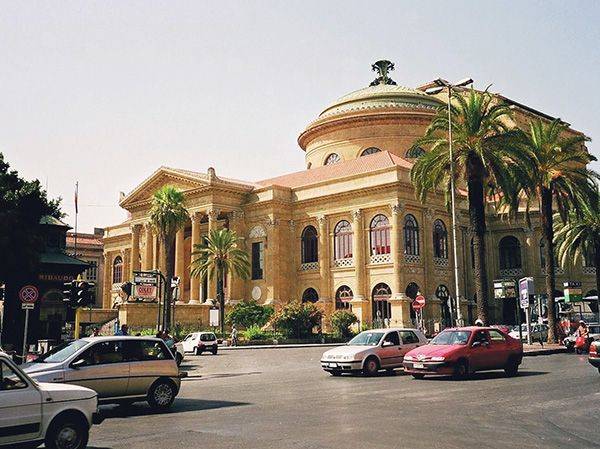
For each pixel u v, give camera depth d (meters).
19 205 32.19
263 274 58.81
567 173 38.69
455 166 34.44
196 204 60.88
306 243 58.88
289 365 29.22
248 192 61.41
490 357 20.42
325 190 57.12
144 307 50.78
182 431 11.10
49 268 40.69
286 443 9.70
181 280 62.97
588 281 57.88
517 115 66.31
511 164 33.59
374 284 52.53
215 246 53.38
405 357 20.62
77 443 9.34
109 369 13.65
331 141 68.12
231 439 10.16
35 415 8.91
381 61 76.62
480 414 12.48
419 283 52.16
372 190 53.06
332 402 14.80
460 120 34.34
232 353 39.16
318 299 56.66
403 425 11.27
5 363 8.95
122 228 79.12
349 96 70.25
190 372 26.38
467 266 57.59
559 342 37.75
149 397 14.02
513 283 36.22
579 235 44.38
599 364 20.80
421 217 53.53
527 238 58.09
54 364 13.35
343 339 49.75
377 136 65.62
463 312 55.22
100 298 90.25
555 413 12.53
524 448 9.20
